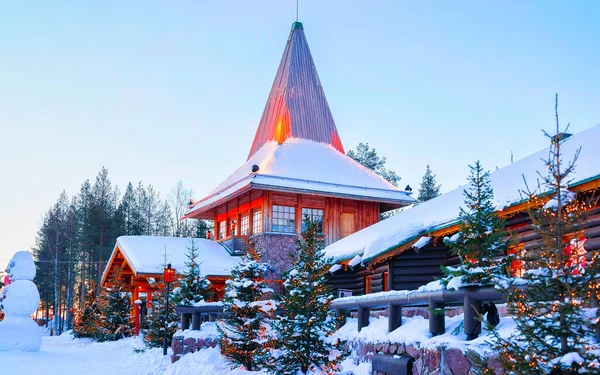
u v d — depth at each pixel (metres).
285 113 37.25
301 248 13.49
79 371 19.23
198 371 16.89
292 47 39.31
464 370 8.93
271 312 16.47
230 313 17.25
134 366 20.56
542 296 7.00
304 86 38.44
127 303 33.88
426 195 55.88
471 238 9.80
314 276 13.05
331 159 35.91
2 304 24.67
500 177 16.72
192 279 21.56
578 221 7.41
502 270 9.38
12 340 24.05
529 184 14.27
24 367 19.89
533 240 13.75
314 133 37.47
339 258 22.66
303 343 12.60
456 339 9.46
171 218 72.62
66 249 67.12
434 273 17.42
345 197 32.84
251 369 16.09
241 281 16.95
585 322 6.71
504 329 9.17
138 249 31.03
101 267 59.62
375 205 34.56
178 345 19.64
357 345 13.09
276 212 32.09
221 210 37.38
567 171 7.60
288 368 12.62
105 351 26.97
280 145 36.09
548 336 7.33
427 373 9.80
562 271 7.04
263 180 31.09
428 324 10.80
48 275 65.25
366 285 22.39
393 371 10.66
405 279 17.70
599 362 6.50
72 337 38.56
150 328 25.70
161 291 25.61
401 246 16.84
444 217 16.17
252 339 16.08
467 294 9.42
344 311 14.81
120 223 66.06
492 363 8.55
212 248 33.25
